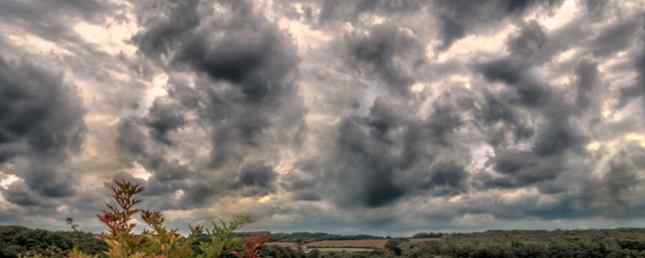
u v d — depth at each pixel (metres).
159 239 5.77
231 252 6.00
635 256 148.12
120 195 5.70
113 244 5.44
